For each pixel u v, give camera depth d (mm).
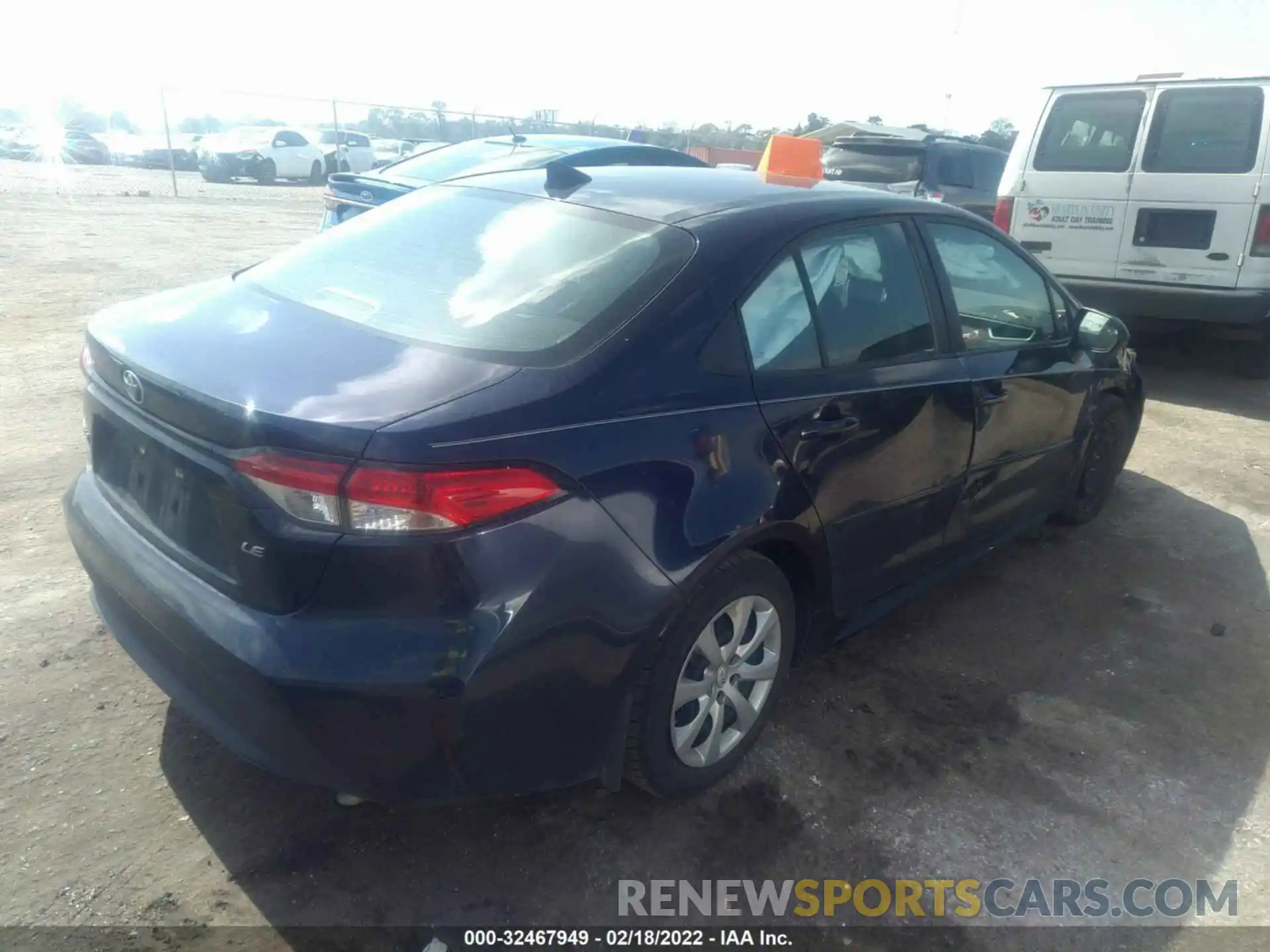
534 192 3082
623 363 2342
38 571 3678
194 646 2160
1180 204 6777
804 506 2719
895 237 3246
